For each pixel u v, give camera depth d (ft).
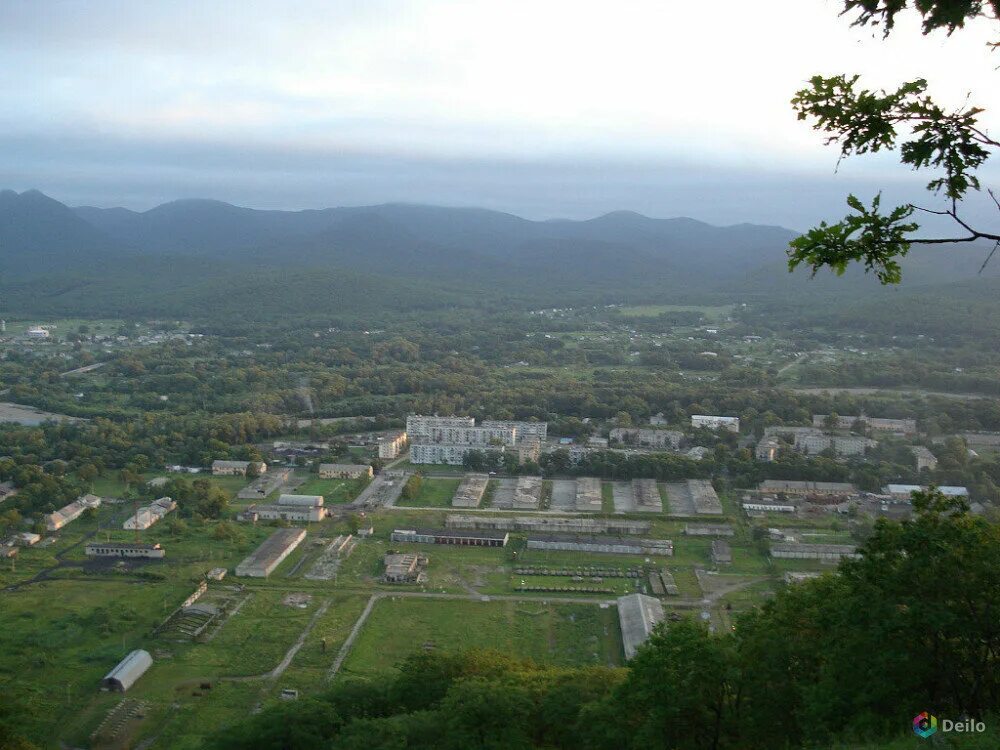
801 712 269.85
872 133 147.54
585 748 341.21
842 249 149.07
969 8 132.05
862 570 270.46
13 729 402.93
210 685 564.71
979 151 141.90
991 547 250.57
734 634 331.77
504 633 650.43
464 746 355.15
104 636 632.79
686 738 299.99
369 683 490.08
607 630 654.53
